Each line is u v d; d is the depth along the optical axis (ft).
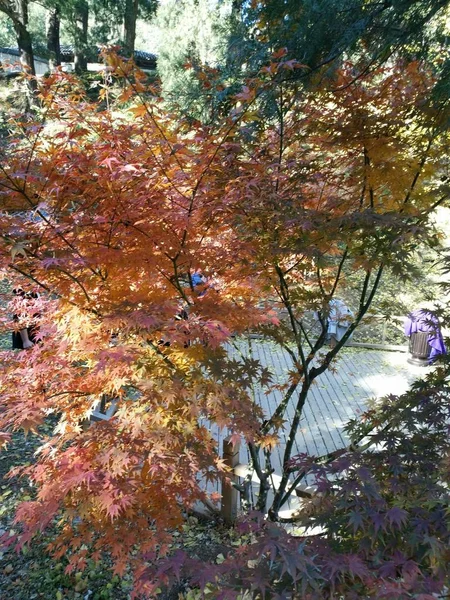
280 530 5.15
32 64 43.80
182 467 8.29
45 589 11.09
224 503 13.16
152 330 7.93
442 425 7.79
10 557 11.95
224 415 8.62
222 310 8.77
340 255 10.80
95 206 8.01
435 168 10.01
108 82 8.20
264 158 9.91
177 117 8.30
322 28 10.93
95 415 14.14
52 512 7.98
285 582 4.60
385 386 23.77
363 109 9.88
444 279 30.94
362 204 10.46
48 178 7.48
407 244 10.04
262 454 17.07
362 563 4.92
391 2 10.92
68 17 44.39
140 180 7.68
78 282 8.09
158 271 8.80
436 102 9.50
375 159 9.78
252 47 11.30
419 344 25.98
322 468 6.35
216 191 8.54
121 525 8.75
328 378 24.66
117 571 8.75
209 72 9.40
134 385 8.92
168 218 8.06
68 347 9.51
